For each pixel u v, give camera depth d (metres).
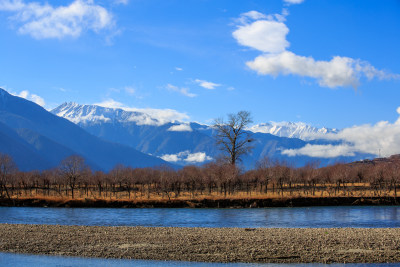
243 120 129.75
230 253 46.31
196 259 44.06
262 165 158.50
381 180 142.12
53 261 43.75
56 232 60.47
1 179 132.25
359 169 179.50
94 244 51.59
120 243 52.00
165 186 139.00
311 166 179.38
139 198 115.38
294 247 48.88
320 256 44.75
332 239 53.47
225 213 90.44
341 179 149.25
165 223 74.00
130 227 65.75
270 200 106.75
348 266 41.19
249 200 105.94
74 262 43.31
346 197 111.06
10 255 46.50
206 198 106.38
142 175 169.62
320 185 160.50
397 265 41.41
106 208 102.00
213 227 67.38
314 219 79.19
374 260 43.09
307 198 109.25
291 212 92.31
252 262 42.75
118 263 42.78
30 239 54.88
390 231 60.16
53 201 106.56
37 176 170.88
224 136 129.50
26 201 108.25
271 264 42.00
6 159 151.62
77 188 166.38
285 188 150.62
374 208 101.56
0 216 84.25
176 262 43.00
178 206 104.31
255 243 51.25
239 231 60.81
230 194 125.81
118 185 180.50
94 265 42.06
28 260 44.22
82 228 64.50
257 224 72.25
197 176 141.88
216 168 130.75
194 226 70.12
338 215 85.75
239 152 128.75
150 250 48.09
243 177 153.00
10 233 59.56
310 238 54.31
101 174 183.88
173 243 51.66
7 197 116.88
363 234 57.44
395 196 113.50
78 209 99.56
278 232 59.62
